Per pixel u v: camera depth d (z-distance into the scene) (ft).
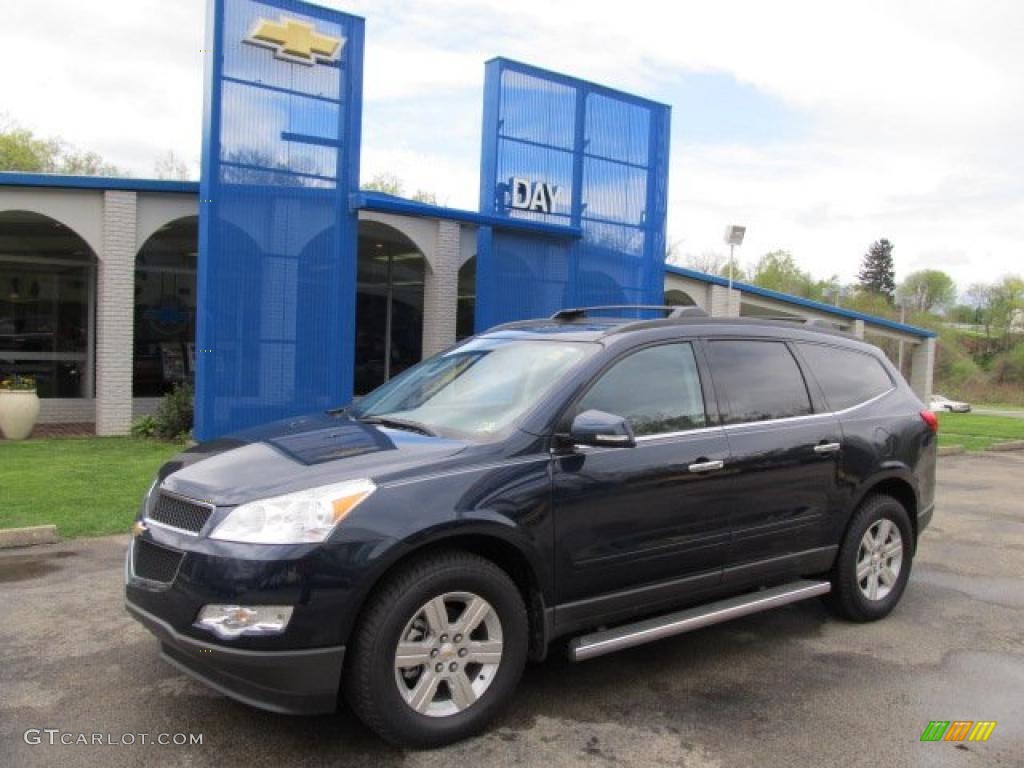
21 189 41.24
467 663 12.56
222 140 38.27
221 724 12.84
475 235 54.95
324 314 41.32
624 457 14.17
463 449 13.03
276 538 11.36
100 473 32.17
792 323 18.56
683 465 14.83
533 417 13.66
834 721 13.58
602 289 52.47
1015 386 205.57
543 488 13.19
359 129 41.63
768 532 16.17
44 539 22.70
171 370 55.42
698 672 15.49
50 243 51.98
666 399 15.26
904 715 13.85
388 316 64.80
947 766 12.23
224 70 38.11
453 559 12.39
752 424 16.25
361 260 63.57
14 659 15.14
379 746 12.32
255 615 11.23
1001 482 41.32
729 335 16.83
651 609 14.83
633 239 53.72
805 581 17.60
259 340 39.68
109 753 11.92
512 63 47.93
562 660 15.94
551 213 49.98
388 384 17.54
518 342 16.40
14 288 51.39
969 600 20.56
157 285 54.85
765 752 12.50
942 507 33.78
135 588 12.40
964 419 96.99
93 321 53.26
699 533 15.10
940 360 209.67
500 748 12.41
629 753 12.36
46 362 52.37
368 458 12.67
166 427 42.39
